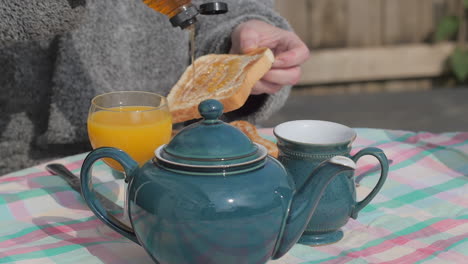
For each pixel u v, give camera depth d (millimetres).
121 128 1006
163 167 787
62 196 1049
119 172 1128
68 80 1374
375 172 1109
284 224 791
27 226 968
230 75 1157
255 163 784
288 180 800
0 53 1348
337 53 3750
